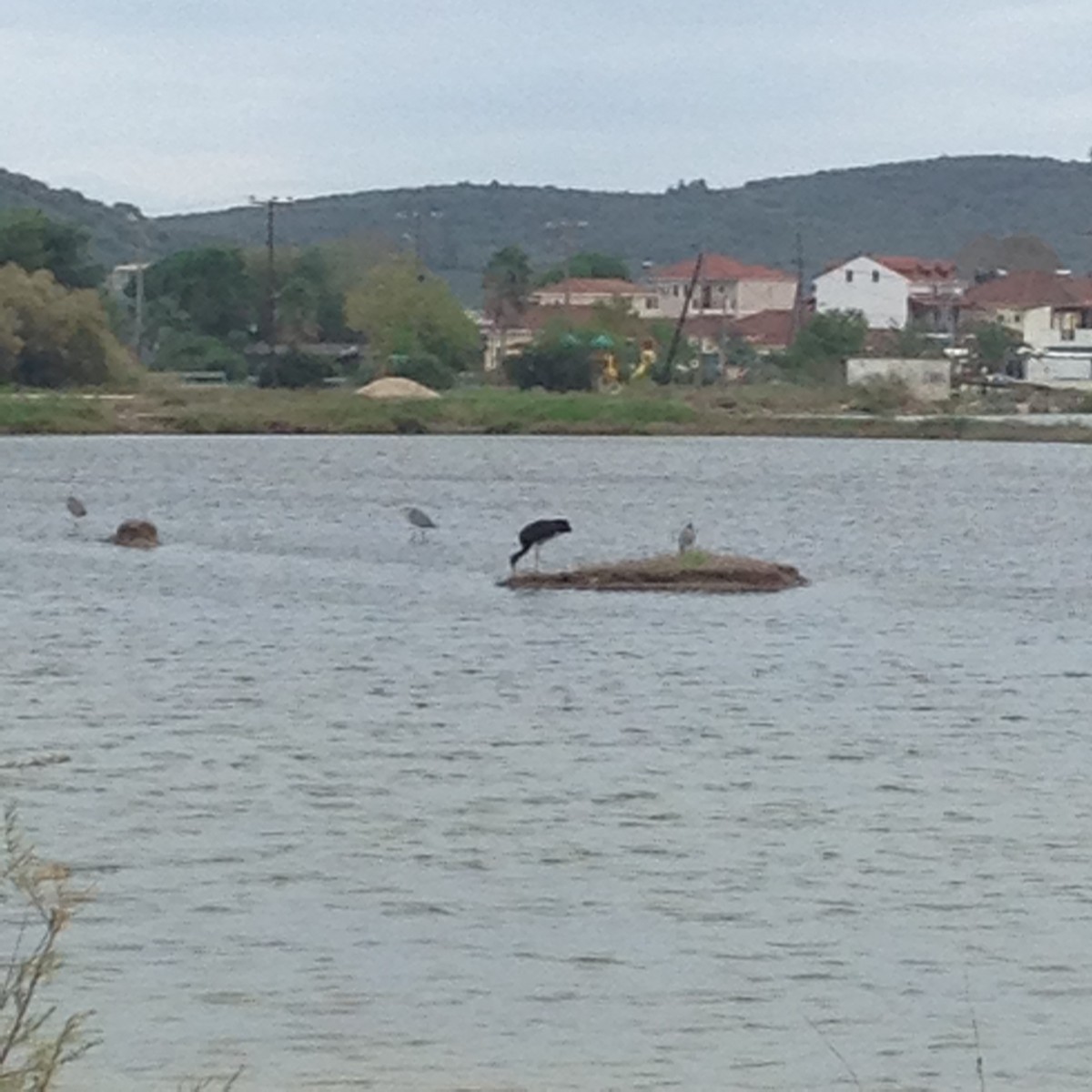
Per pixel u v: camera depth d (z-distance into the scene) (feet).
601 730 119.14
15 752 110.63
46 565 204.13
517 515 270.67
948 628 165.89
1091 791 103.30
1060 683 138.21
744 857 89.40
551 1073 65.46
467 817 96.07
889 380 529.45
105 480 319.06
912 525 266.57
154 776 104.22
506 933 78.48
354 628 161.17
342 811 97.19
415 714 123.44
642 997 71.97
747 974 74.33
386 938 77.71
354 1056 66.64
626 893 83.76
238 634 157.17
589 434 464.65
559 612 171.01
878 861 88.89
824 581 199.21
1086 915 81.10
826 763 109.91
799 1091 64.34
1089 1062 66.85
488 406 469.57
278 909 80.94
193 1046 67.10
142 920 79.10
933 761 110.83
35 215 567.18
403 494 301.02
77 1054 56.85
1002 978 74.08
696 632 160.25
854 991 72.69
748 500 300.61
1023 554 230.48
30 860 67.67
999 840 92.73
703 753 112.57
